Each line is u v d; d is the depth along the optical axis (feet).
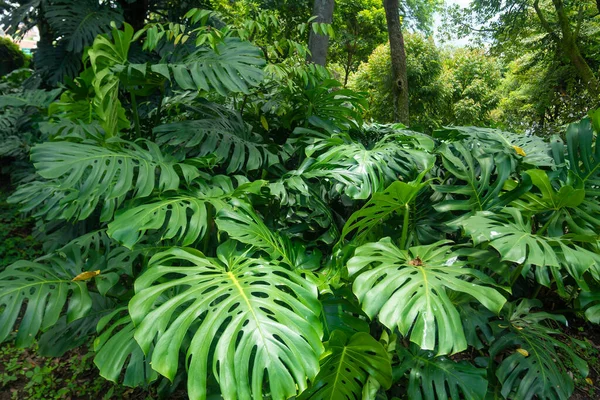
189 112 11.31
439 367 6.41
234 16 25.09
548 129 26.30
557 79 46.47
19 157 16.71
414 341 4.74
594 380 9.53
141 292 4.95
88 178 5.91
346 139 9.54
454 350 4.67
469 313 7.04
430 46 43.68
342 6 49.49
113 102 8.31
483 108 50.57
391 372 5.85
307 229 8.57
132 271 7.20
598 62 45.83
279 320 4.64
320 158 7.80
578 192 6.85
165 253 5.71
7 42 28.86
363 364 5.90
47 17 15.96
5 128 16.70
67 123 8.59
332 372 6.03
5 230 14.65
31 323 5.49
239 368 4.24
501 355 8.54
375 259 5.85
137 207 5.98
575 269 5.51
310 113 10.55
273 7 30.22
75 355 9.57
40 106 13.25
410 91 43.16
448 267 5.79
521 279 9.29
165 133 8.43
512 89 58.34
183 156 7.80
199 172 7.86
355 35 49.88
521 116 50.85
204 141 8.65
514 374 6.73
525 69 51.44
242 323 4.55
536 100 49.37
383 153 7.82
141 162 6.64
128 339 5.06
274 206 8.66
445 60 55.72
